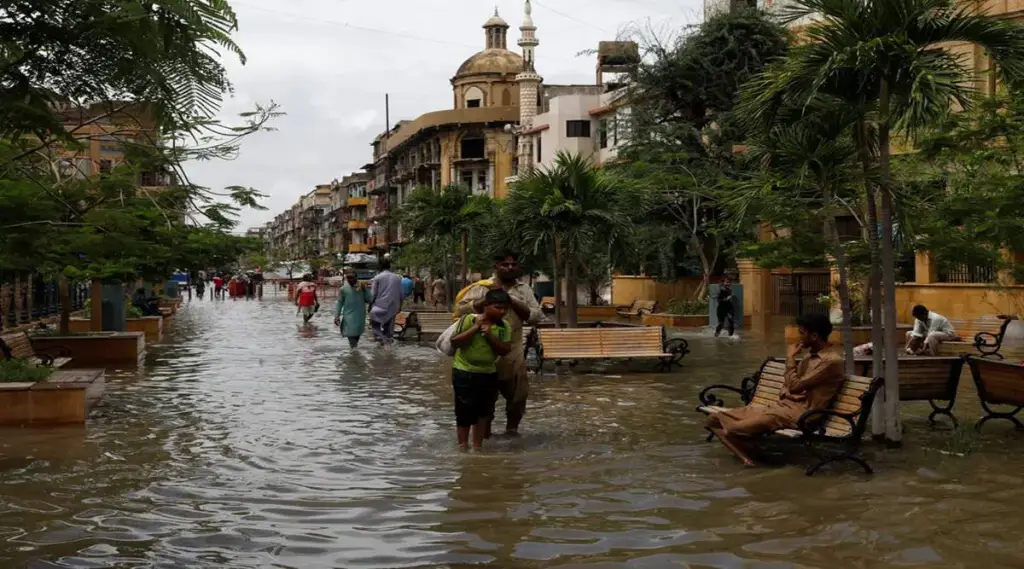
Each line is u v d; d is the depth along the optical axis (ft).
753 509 20.81
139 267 56.08
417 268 168.25
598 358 51.08
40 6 7.96
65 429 32.58
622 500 21.84
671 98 103.14
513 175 209.87
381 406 38.32
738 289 87.81
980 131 42.57
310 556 17.58
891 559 17.06
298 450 28.53
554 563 17.03
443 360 58.85
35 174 17.12
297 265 303.48
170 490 23.12
